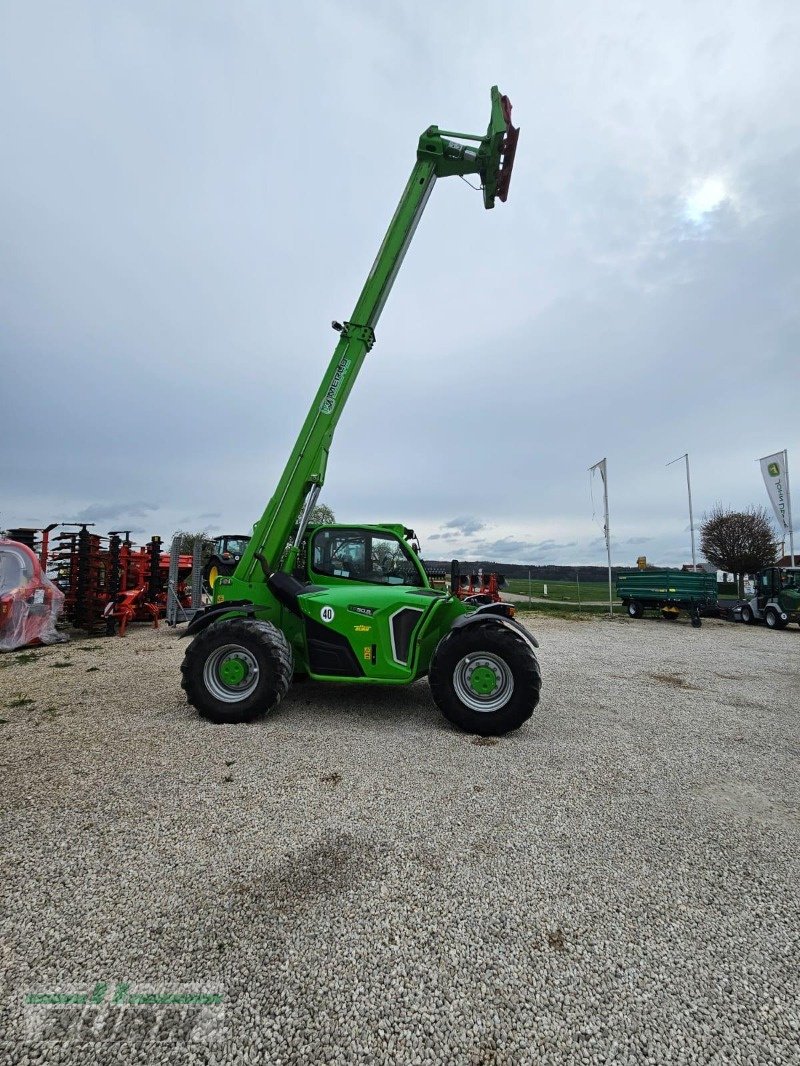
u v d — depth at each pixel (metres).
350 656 4.34
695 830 2.59
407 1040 1.41
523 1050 1.39
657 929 1.86
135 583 11.06
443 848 2.35
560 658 7.90
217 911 1.89
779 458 18.19
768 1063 1.37
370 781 3.05
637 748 3.77
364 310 5.09
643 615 16.58
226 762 3.29
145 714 4.34
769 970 1.69
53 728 3.94
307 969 1.64
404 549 5.07
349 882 2.08
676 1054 1.39
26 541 8.72
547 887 2.08
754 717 4.70
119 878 2.07
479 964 1.68
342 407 5.05
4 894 1.96
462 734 3.95
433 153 5.18
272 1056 1.36
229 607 4.52
